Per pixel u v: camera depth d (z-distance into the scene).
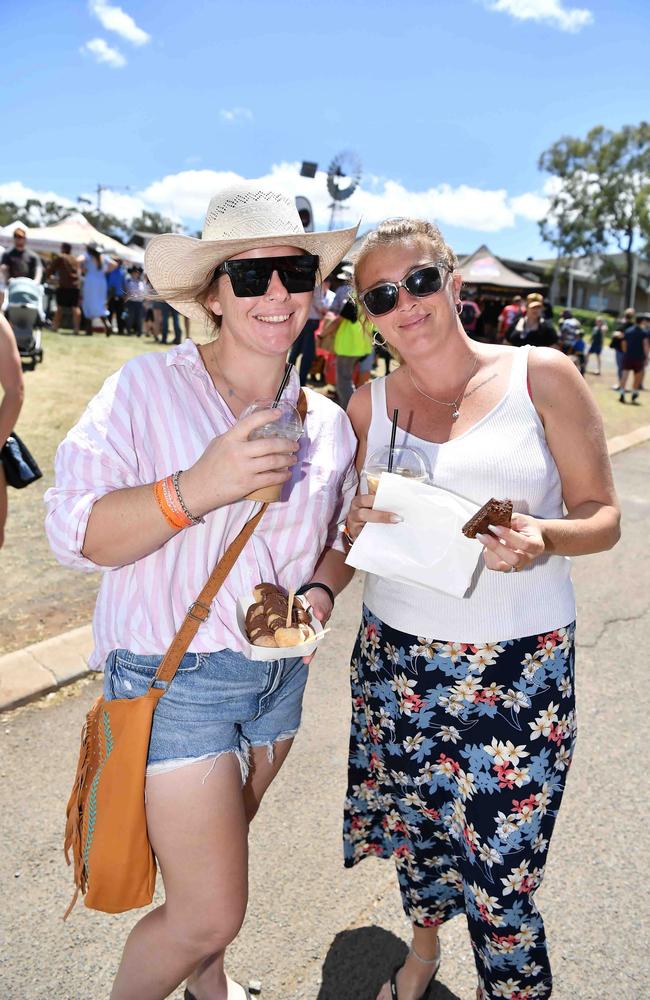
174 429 1.51
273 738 1.74
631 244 62.34
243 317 1.56
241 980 2.08
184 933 1.53
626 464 9.38
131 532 1.37
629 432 11.55
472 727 1.71
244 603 1.53
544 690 1.70
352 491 1.90
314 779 2.92
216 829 1.50
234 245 1.50
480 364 1.79
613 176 60.66
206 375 1.57
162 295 1.69
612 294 75.00
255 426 1.30
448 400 1.79
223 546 1.57
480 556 1.66
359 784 2.06
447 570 1.53
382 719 1.84
